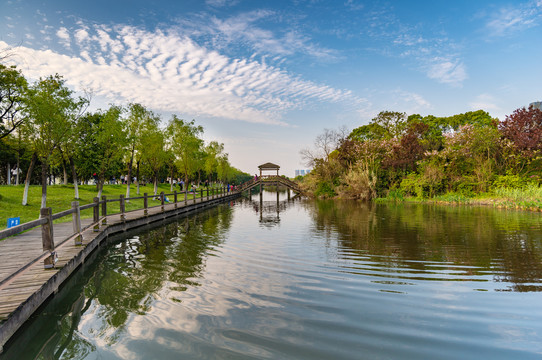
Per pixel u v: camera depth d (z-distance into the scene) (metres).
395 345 3.81
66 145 17.88
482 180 30.22
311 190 44.94
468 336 4.02
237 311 4.84
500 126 32.50
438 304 5.07
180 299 5.39
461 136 33.62
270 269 7.20
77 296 5.73
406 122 45.50
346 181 37.03
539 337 3.99
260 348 3.75
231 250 9.35
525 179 28.62
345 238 11.19
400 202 30.28
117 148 21.78
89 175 36.66
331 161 41.66
